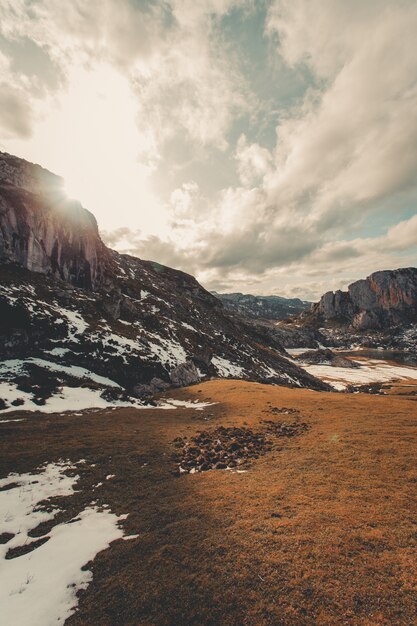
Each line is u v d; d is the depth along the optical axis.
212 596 9.06
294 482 16.58
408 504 13.08
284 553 10.54
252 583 9.38
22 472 20.70
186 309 143.88
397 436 22.66
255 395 50.22
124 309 102.38
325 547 10.62
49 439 27.11
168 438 28.23
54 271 97.31
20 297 70.81
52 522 14.91
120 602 9.33
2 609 9.47
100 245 130.50
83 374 57.38
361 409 34.44
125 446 25.84
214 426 32.03
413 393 116.19
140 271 168.12
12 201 90.81
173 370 72.50
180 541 12.01
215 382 67.81
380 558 9.88
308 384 129.25
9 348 55.50
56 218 101.06
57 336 66.00
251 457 22.22
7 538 13.74
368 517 12.27
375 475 16.36
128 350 73.56
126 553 11.67
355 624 7.69
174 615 8.62
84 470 21.02
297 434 26.95
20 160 101.88
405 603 8.14
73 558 11.84
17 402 38.06
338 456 19.88
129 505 16.03
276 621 8.02
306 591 8.88
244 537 11.73
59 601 9.70
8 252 86.75
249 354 130.25
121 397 48.44
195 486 17.58
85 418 35.50
